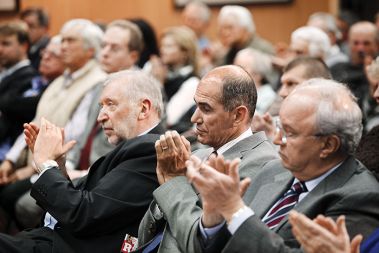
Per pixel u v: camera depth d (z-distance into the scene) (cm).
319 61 423
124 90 367
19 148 549
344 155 271
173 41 637
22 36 637
